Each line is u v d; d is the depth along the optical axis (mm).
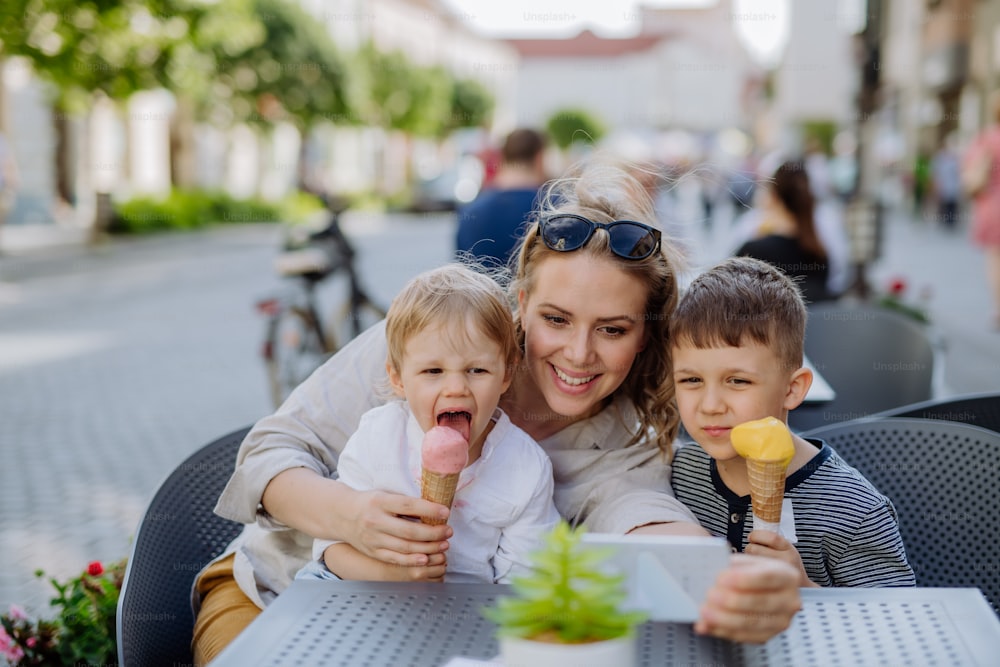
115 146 25281
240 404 7199
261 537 2090
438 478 1658
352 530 1783
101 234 18797
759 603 1333
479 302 1824
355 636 1468
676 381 1933
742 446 1606
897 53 28125
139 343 9484
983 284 12156
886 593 1554
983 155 9336
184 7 14070
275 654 1416
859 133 9555
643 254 1901
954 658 1360
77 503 5016
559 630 1192
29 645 2461
